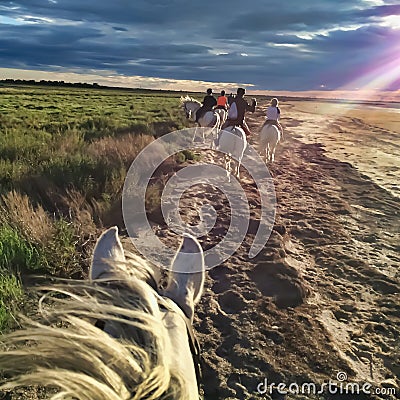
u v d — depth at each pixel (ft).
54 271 16.12
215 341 14.44
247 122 97.40
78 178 27.37
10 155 33.45
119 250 5.44
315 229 26.40
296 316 16.20
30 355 3.49
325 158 53.52
